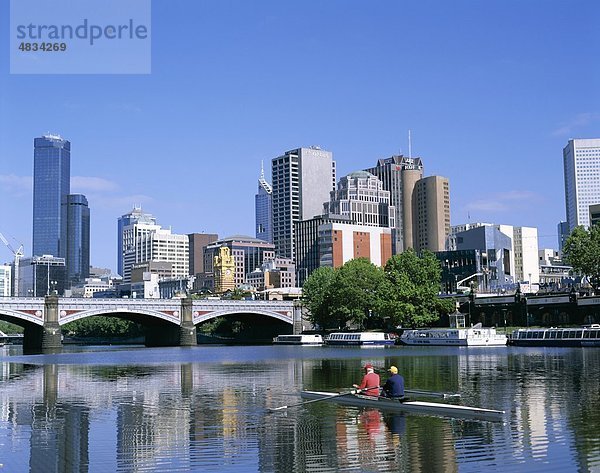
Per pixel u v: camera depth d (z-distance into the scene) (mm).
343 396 58531
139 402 63844
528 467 36375
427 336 181500
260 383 80688
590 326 170125
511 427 46594
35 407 61500
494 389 68438
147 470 37500
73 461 39594
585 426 46625
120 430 48781
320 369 102250
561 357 117188
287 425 48969
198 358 141625
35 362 133750
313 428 47531
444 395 60062
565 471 35625
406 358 124812
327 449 41031
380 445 41750
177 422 51719
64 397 68812
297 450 40969
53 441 45188
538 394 63844
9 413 57781
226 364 118438
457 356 126938
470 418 50094
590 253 191500
